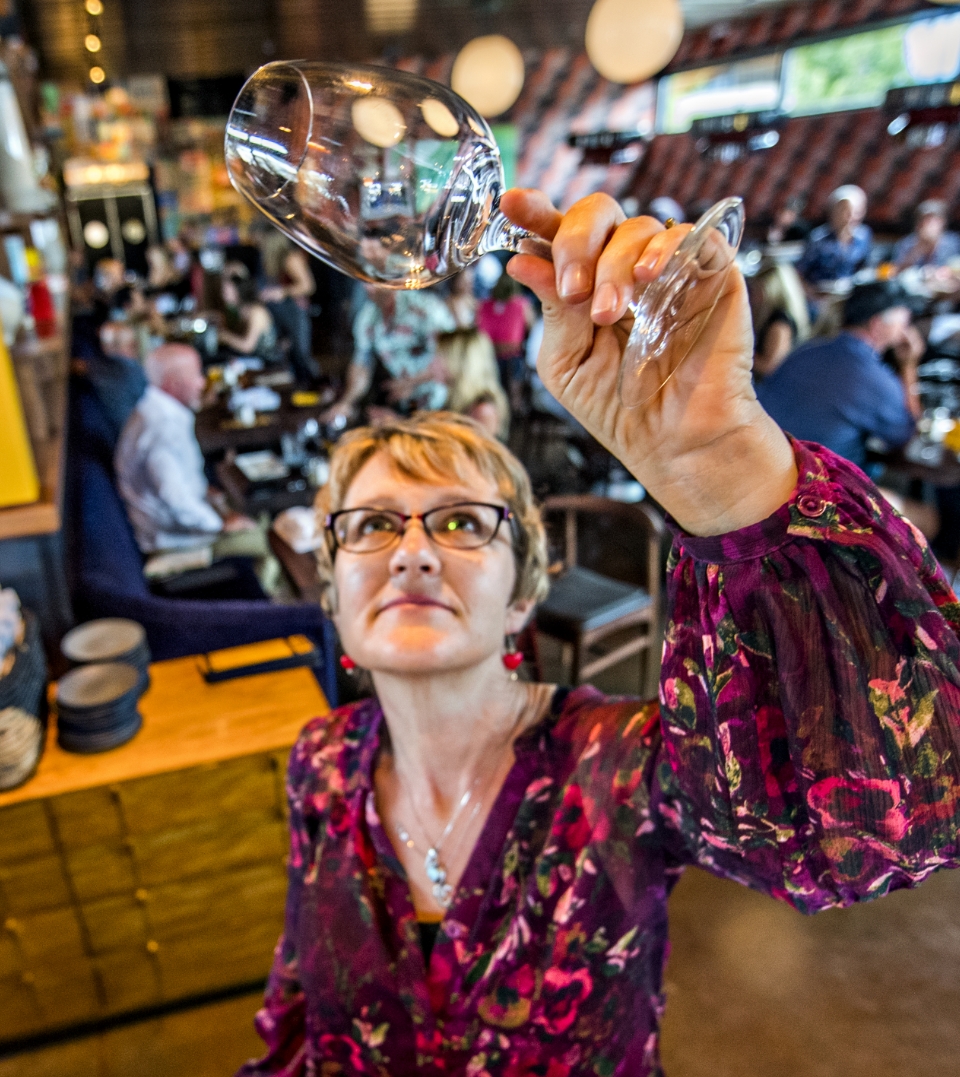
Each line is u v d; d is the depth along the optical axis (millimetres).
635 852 737
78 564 2270
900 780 523
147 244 9977
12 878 1718
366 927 796
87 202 9617
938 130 4164
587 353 479
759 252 7227
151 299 7480
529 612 909
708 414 491
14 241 2896
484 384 3795
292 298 6090
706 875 2416
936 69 4984
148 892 1839
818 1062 1875
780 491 522
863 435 3107
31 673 1762
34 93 5230
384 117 488
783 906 2305
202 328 5957
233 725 1879
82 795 1700
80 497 2775
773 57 8438
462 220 519
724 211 408
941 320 5070
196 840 1829
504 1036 759
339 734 896
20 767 1678
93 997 1900
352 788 845
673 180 9836
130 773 1728
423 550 752
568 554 2926
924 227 6195
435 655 748
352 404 4078
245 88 500
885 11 7145
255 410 4215
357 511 819
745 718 555
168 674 2076
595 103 10086
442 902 807
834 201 6207
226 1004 2021
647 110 10109
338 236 526
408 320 3891
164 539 3227
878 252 6711
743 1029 1952
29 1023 1871
